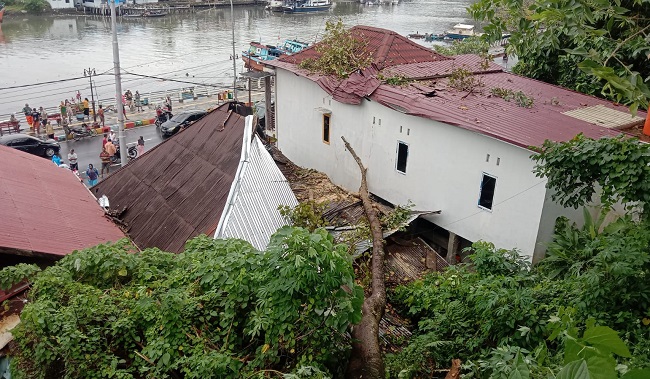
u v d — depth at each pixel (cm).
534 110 1403
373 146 1558
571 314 694
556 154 835
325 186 1498
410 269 1237
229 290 661
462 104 1405
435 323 902
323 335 635
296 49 4062
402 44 1811
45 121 2906
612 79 538
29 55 4812
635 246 774
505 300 794
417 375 783
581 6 642
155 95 3825
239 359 625
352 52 1711
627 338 695
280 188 1223
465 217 1347
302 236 613
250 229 971
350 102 1551
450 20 6731
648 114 1175
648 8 853
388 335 955
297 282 599
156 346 618
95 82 4147
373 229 1248
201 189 1173
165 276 734
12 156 1186
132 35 5675
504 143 1203
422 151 1409
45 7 6556
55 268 705
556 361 645
